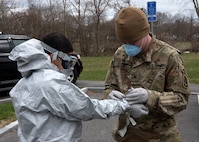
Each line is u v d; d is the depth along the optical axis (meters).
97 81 13.01
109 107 2.43
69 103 2.28
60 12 39.38
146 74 2.64
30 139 2.32
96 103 2.39
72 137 2.35
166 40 38.72
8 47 9.45
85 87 11.27
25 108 2.32
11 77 9.41
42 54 2.35
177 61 2.58
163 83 2.60
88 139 5.79
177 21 39.16
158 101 2.48
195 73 15.68
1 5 34.91
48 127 2.29
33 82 2.33
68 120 2.34
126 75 2.77
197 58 27.86
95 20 40.25
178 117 7.20
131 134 2.79
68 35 40.03
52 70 2.37
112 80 2.90
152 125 2.69
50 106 2.26
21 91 2.39
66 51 2.48
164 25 38.44
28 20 36.12
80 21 40.09
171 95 2.53
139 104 2.50
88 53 39.75
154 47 2.63
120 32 2.54
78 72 10.91
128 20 2.49
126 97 2.53
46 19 38.03
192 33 39.97
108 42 39.78
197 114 7.42
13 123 6.62
